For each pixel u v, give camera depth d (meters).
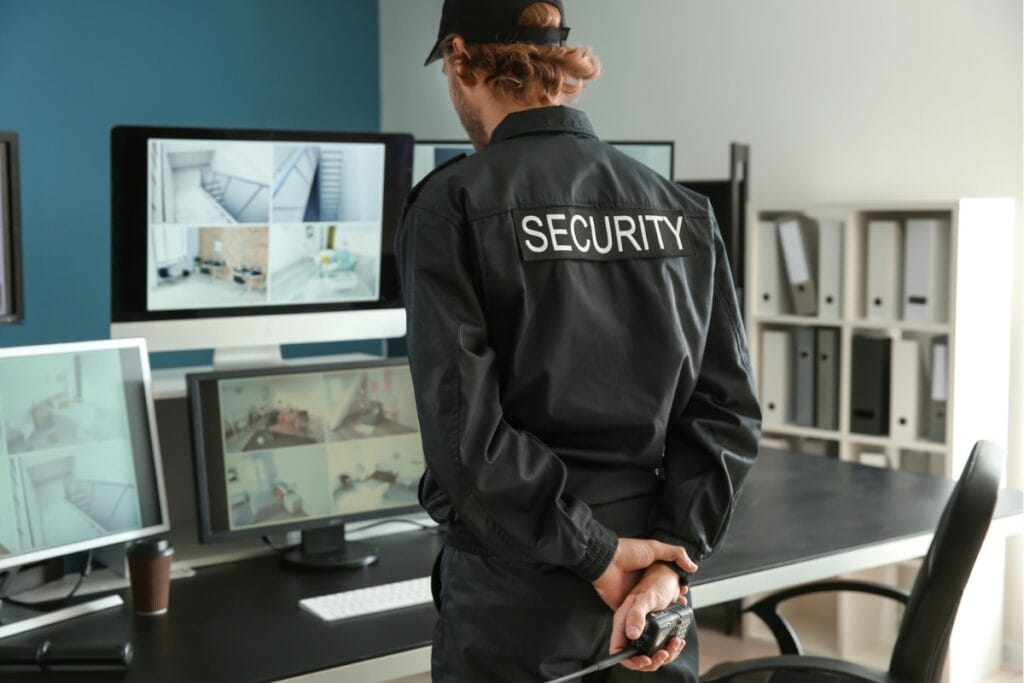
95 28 4.98
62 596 1.94
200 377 2.10
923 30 3.82
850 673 1.80
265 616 1.87
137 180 2.21
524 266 1.27
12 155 2.30
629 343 1.33
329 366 2.23
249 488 2.13
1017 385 3.67
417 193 1.33
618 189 1.36
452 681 1.35
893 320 3.64
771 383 3.95
